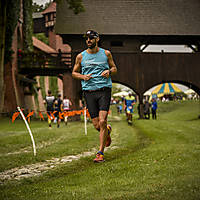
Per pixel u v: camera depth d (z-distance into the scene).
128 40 28.66
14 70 30.64
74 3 27.11
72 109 28.12
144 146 7.87
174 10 31.20
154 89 55.47
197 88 29.16
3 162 5.88
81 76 5.64
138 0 31.66
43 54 30.50
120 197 2.88
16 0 29.56
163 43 30.67
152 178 3.73
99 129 5.83
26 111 31.86
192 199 2.67
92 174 4.25
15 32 32.16
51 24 60.56
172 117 32.56
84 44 28.42
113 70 5.60
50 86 57.03
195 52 28.73
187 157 5.23
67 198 2.99
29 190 3.53
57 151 7.16
